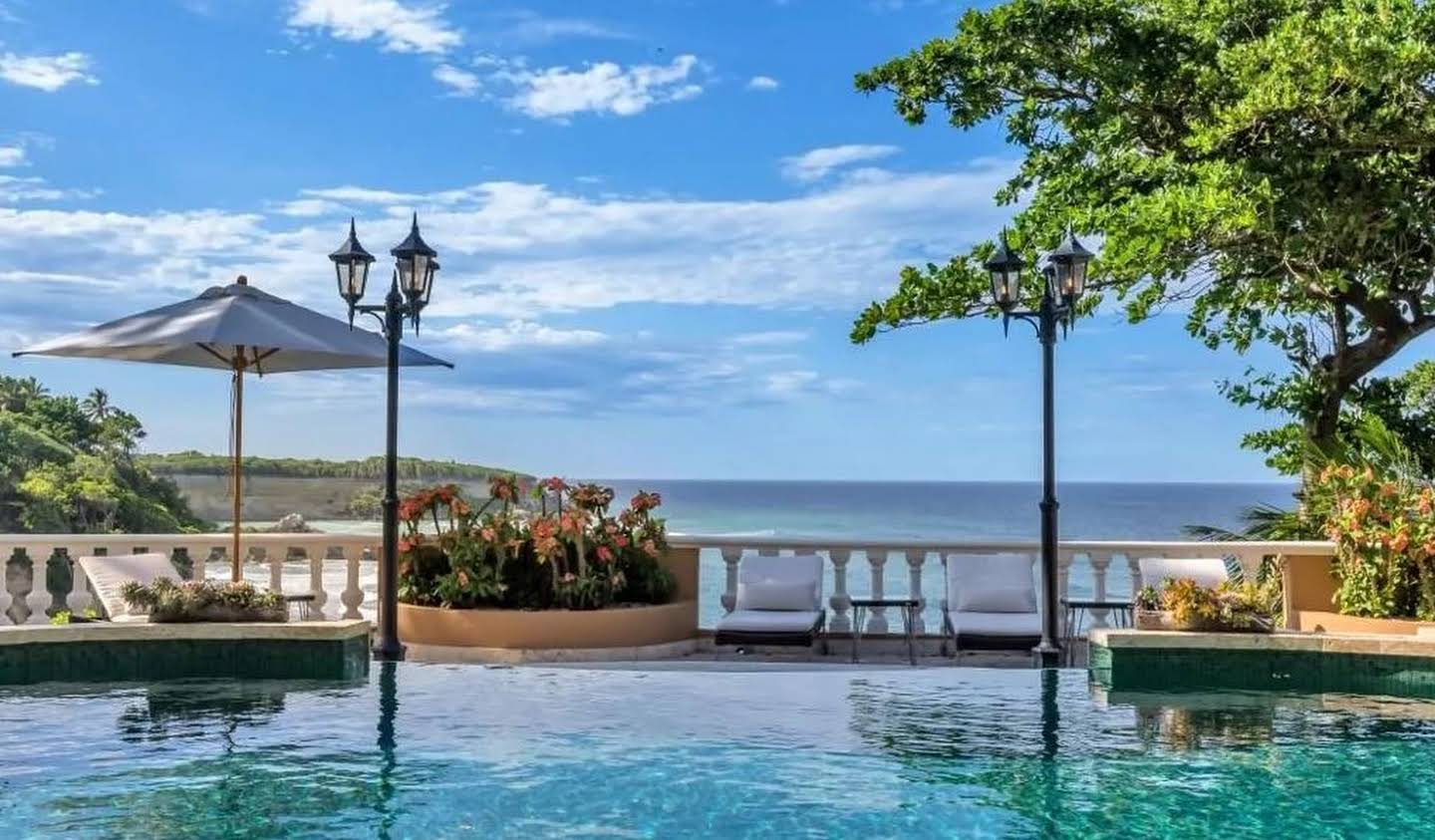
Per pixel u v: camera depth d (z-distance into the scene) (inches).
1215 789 235.0
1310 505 486.6
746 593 441.4
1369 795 230.1
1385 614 410.0
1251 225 473.1
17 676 325.1
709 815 216.7
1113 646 335.3
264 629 339.9
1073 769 247.8
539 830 209.6
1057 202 581.9
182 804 221.5
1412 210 481.1
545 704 312.5
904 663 412.8
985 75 605.0
